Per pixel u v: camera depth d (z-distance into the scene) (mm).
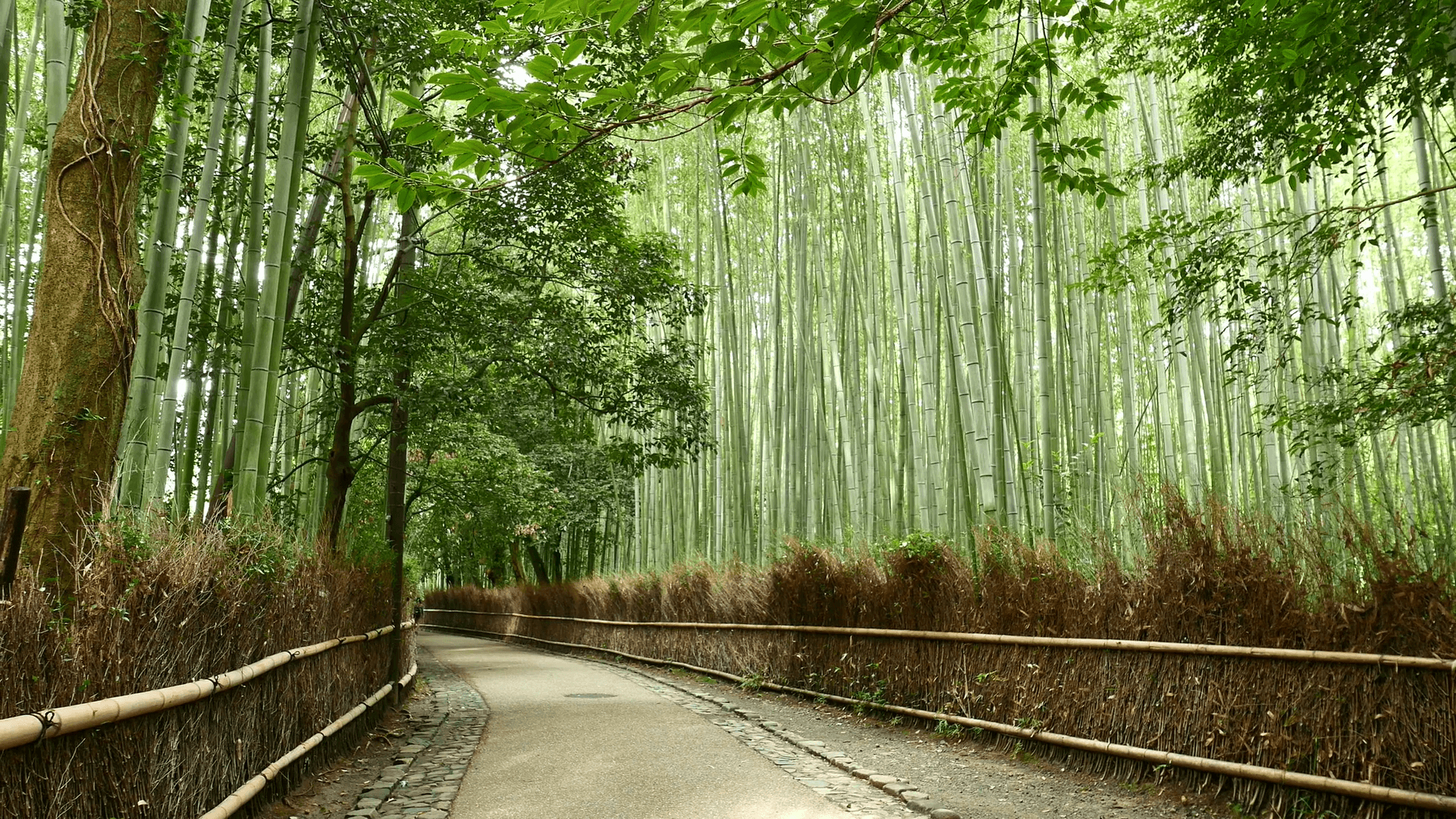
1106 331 11266
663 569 14016
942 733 6148
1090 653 5012
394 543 8281
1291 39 4562
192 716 3143
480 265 9188
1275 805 3836
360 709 5883
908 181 10805
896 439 10984
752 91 3303
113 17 3854
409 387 8453
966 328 7113
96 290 3631
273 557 4168
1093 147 4121
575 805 4164
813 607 8516
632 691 9555
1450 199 9961
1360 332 12008
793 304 12125
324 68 7934
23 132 7070
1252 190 10305
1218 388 10148
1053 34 3846
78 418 3525
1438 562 3643
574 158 8328
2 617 2215
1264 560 4203
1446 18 4070
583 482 16250
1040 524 7805
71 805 2359
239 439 5383
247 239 5566
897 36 3363
